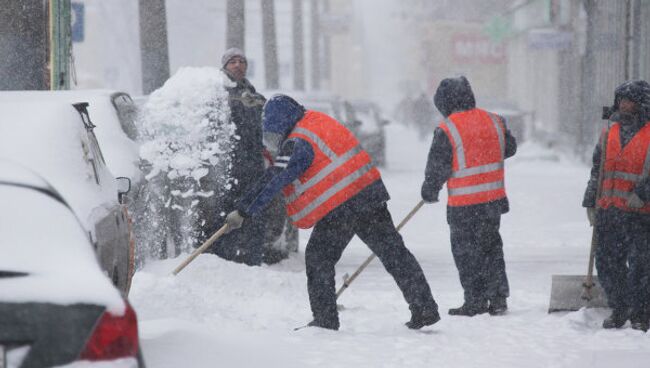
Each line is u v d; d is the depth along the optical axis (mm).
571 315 19484
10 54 35438
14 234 10531
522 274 27516
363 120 74062
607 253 19328
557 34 88875
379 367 14867
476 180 20484
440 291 24406
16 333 9547
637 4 70812
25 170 11586
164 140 25266
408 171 70875
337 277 26969
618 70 75000
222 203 25625
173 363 13875
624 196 18922
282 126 17938
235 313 19297
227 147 25547
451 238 20812
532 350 16344
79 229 10930
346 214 17797
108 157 22484
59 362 9555
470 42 157250
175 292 19172
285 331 17641
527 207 45500
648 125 18953
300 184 17938
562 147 89250
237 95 25766
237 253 25703
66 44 34844
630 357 15742
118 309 9805
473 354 15961
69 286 9852
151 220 24484
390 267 18234
